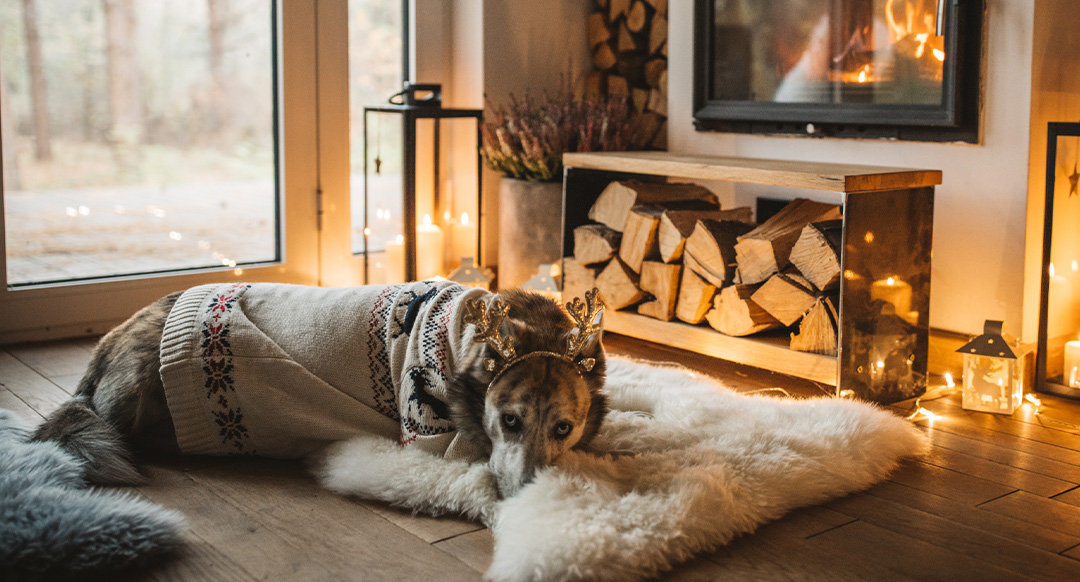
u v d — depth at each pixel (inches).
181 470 79.7
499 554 60.6
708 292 116.4
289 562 62.2
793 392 106.4
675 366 116.5
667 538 61.7
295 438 80.8
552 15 170.9
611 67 174.7
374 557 63.1
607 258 128.0
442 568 61.5
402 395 77.9
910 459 85.0
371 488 72.6
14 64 130.0
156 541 61.9
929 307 108.0
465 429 72.8
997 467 83.2
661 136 164.2
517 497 65.4
